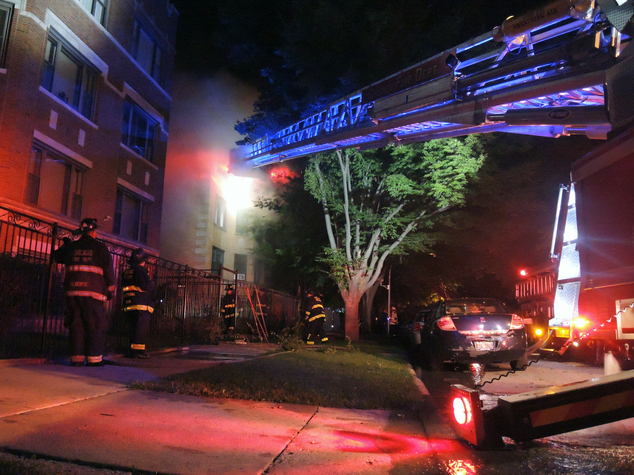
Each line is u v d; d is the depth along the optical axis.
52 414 4.08
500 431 3.92
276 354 11.05
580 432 4.68
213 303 14.57
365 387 6.67
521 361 10.01
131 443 3.54
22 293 7.35
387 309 34.09
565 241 8.84
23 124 12.74
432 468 3.49
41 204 13.68
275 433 4.14
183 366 7.58
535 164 17.52
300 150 17.89
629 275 5.78
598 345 7.55
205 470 3.14
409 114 10.66
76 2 14.78
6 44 12.73
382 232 19.73
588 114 7.46
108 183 16.42
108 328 9.82
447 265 25.33
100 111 16.03
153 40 19.83
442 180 17.06
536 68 8.09
